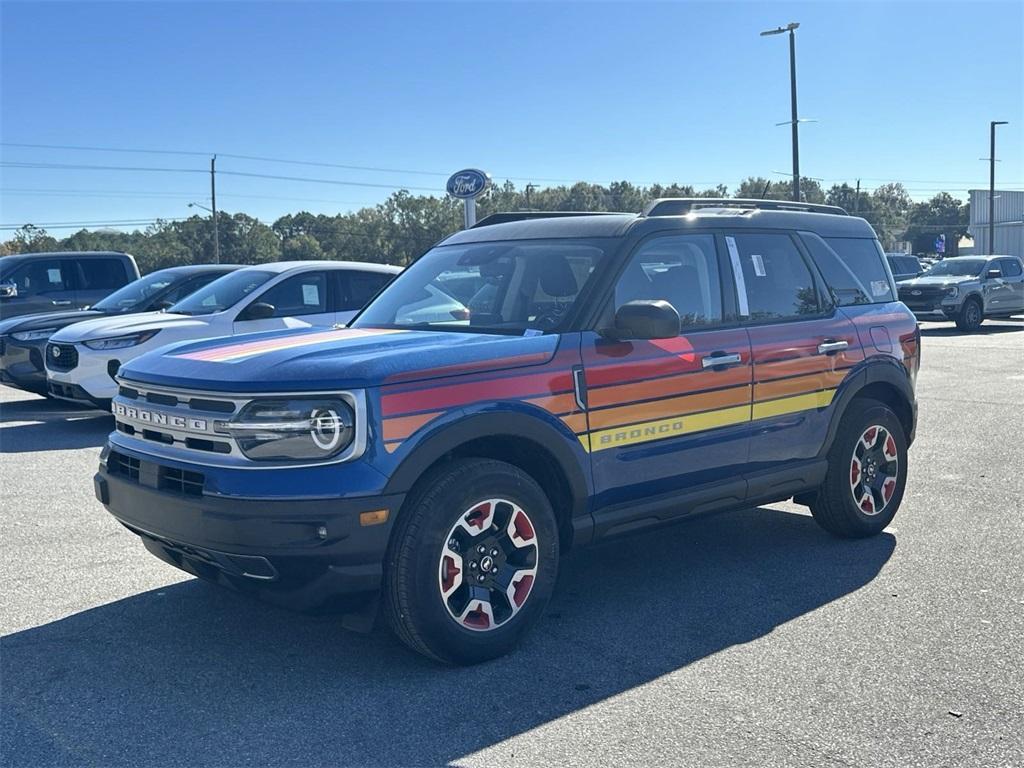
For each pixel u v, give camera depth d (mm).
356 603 3861
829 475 5738
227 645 4359
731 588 5109
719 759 3318
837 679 3949
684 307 4953
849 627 4527
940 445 8961
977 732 3498
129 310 11141
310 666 4125
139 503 4094
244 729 3568
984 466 8047
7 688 3926
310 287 10359
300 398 3758
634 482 4621
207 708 3738
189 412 3959
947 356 17094
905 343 6098
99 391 9641
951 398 11891
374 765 3311
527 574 4215
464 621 4031
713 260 5156
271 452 3752
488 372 4109
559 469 4363
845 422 5738
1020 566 5422
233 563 3789
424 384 3926
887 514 6027
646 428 4629
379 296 5543
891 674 3992
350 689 3898
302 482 3693
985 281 23797
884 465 6020
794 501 6035
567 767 3277
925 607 4777
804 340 5406
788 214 5734
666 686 3904
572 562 5617
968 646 4277
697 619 4656
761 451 5215
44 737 3516
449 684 3939
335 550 3693
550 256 4898
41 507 6820
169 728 3580
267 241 110188
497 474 4074
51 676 4035
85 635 4477
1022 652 4207
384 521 3771
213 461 3842
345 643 4371
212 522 3730
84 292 15195
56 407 11805
